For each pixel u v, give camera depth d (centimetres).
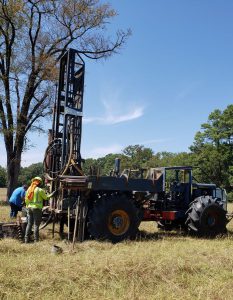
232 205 3183
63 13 2302
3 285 571
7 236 994
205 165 5144
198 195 1289
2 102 2394
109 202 1023
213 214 1174
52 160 1151
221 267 706
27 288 562
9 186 2434
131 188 1069
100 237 1006
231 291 584
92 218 1011
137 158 7988
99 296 551
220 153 5150
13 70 2372
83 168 1134
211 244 984
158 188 1102
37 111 2442
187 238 1115
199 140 5450
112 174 1177
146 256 730
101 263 669
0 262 679
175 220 1284
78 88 1123
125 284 598
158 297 548
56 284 583
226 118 5241
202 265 705
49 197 1024
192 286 604
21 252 821
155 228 1349
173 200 1249
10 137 2427
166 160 7569
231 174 5088
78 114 1104
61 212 1023
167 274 648
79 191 1025
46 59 2294
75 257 738
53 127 1181
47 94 2375
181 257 747
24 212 1063
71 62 1132
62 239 1034
